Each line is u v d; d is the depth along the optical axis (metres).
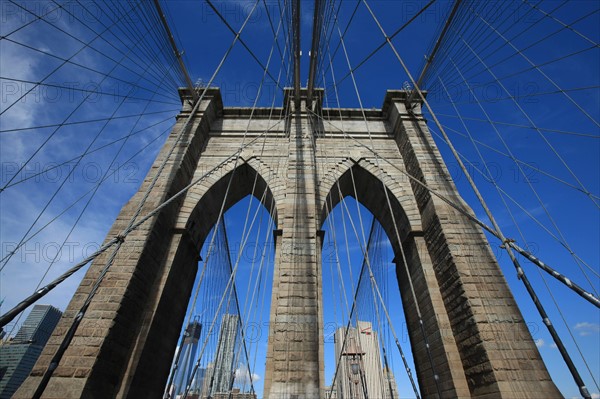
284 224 17.81
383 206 22.33
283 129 23.61
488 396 12.67
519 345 13.16
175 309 18.05
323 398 13.87
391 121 24.33
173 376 14.53
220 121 24.47
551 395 12.01
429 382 16.58
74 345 12.77
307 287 15.83
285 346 14.25
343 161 22.00
